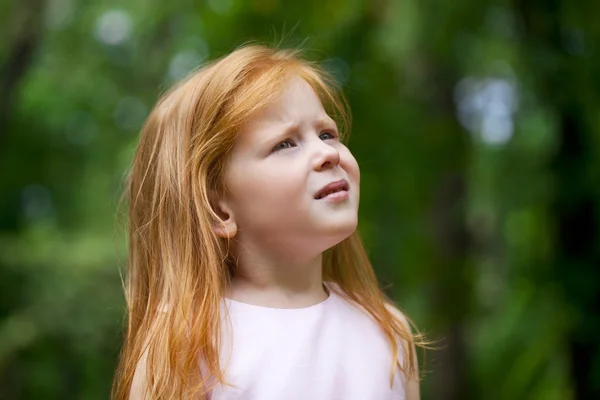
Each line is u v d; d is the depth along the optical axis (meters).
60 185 15.01
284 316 2.11
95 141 14.27
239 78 2.17
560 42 6.61
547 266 7.09
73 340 11.64
